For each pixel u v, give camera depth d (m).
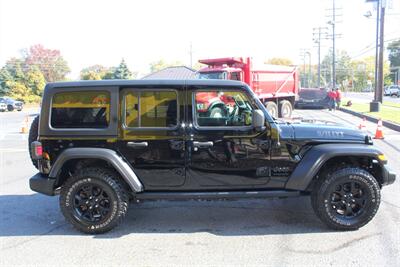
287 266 4.00
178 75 31.45
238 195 4.96
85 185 4.92
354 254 4.25
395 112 24.08
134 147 4.91
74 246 4.63
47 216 5.77
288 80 23.16
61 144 4.96
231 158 4.95
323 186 4.87
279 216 5.55
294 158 4.97
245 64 19.12
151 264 4.12
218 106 4.99
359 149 4.85
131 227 5.22
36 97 70.06
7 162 10.32
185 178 5.00
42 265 4.14
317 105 30.08
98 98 4.92
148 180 5.00
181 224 5.30
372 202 4.87
